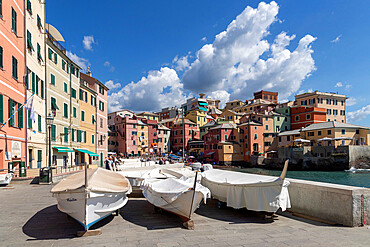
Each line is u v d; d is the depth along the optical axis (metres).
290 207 8.95
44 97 25.16
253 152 71.38
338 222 7.74
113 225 7.66
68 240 6.29
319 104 79.94
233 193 8.98
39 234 6.74
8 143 17.36
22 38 20.16
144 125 80.88
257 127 72.38
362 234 6.69
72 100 32.91
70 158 31.67
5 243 6.05
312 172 54.69
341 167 54.09
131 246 5.87
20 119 19.45
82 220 6.88
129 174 14.53
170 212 8.65
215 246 5.90
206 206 10.68
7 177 16.59
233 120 88.94
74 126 33.34
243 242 6.19
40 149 23.78
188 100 114.38
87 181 7.46
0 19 16.75
